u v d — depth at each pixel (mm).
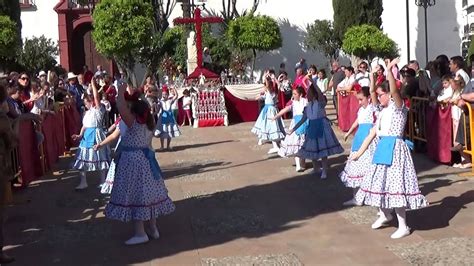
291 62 31062
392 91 6844
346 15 27547
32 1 29922
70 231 7820
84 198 9695
